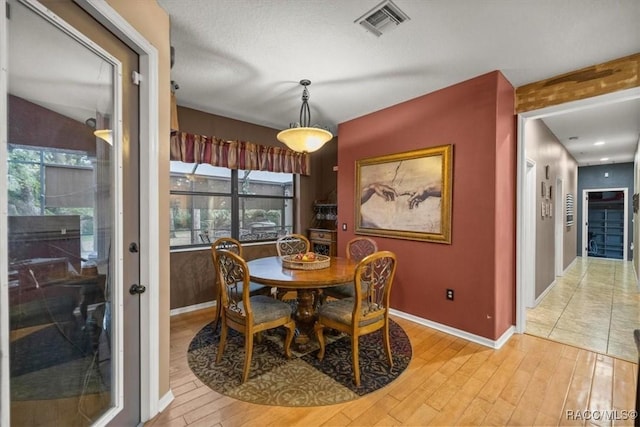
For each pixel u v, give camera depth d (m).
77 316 1.30
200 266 3.65
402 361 2.35
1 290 0.96
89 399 1.36
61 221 1.22
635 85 2.28
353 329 2.05
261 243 4.33
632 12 1.79
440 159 2.95
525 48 2.22
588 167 7.67
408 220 3.24
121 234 1.49
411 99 3.23
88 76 1.32
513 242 2.92
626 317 3.38
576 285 4.88
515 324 2.93
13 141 1.02
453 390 1.99
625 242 7.25
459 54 2.32
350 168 3.95
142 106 1.63
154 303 1.67
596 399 1.89
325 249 4.65
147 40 1.62
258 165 4.20
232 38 2.13
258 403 1.83
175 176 3.57
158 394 1.73
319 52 2.32
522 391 1.98
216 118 3.82
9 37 1.00
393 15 1.86
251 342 2.07
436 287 3.02
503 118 2.70
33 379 1.11
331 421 1.69
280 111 3.69
